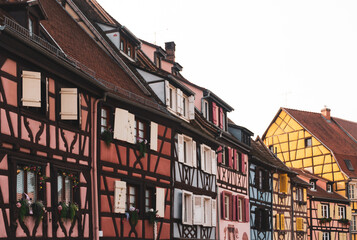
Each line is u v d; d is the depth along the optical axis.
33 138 12.34
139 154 17.73
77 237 13.96
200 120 25.23
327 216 43.75
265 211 32.28
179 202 20.69
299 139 49.31
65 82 13.89
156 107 19.33
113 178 16.20
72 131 14.07
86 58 17.12
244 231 28.88
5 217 11.23
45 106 12.86
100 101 15.67
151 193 18.55
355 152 49.53
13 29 11.41
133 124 17.28
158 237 18.66
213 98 26.98
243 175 29.59
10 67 11.69
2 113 11.32
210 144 24.52
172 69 27.39
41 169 12.63
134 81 20.23
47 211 12.70
